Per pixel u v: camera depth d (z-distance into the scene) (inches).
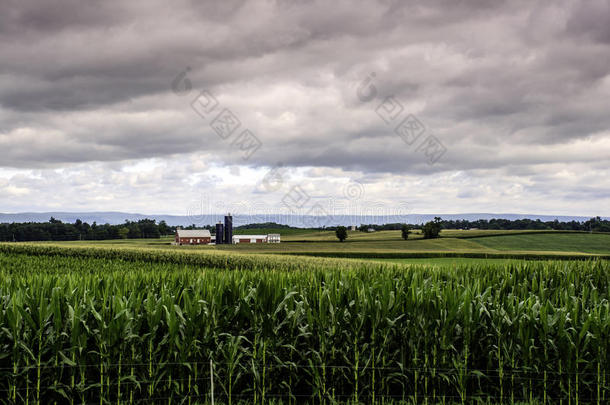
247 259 1380.4
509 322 334.0
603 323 331.0
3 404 299.0
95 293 356.5
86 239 5969.5
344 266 1123.3
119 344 307.4
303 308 350.9
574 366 324.5
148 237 6328.7
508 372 335.3
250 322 343.9
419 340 336.2
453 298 335.0
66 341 313.0
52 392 309.7
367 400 335.6
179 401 323.0
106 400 304.0
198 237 4389.8
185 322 319.0
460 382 325.1
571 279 544.1
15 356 295.3
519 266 645.9
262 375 331.0
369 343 338.6
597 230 5944.9
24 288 364.5
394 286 398.9
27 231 5733.3
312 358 337.4
